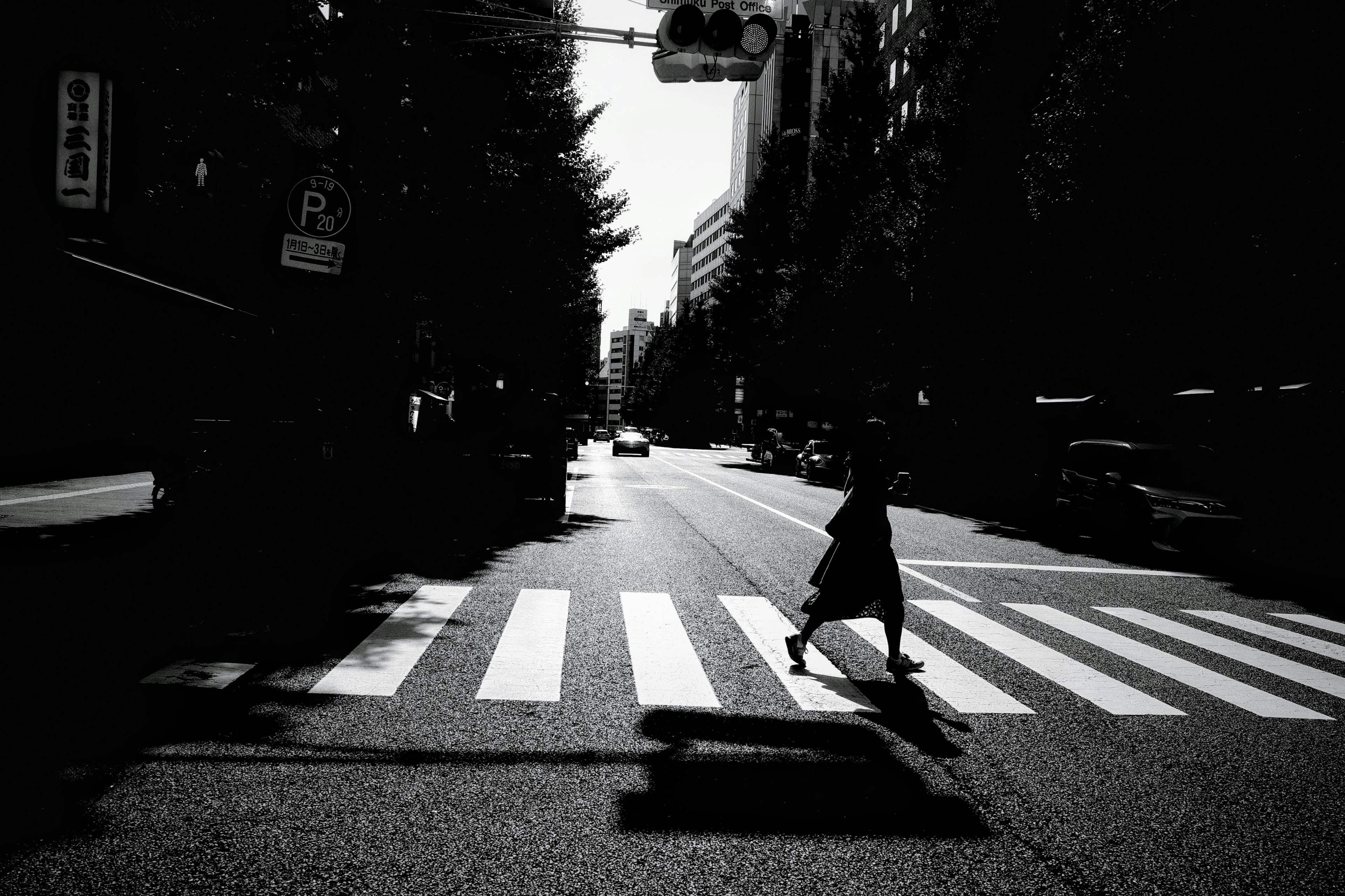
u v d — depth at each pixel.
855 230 34.12
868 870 3.10
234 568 8.45
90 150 9.98
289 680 5.26
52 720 4.45
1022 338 24.56
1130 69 15.92
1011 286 24.16
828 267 38.25
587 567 10.09
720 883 2.97
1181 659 6.66
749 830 3.40
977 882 3.04
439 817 3.43
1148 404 21.50
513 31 12.68
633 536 13.30
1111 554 13.37
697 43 7.59
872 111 38.50
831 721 4.83
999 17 24.58
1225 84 14.55
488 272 17.95
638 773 3.96
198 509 9.27
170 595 7.58
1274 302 16.12
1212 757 4.44
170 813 3.40
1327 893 3.03
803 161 49.78
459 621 6.98
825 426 43.16
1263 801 3.86
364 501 11.61
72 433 16.92
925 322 28.42
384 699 4.93
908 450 32.56
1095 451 14.73
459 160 16.56
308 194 10.05
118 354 14.47
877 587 5.84
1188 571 11.77
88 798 3.52
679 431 82.38
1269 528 12.63
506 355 21.22
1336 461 16.11
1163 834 3.49
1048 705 5.31
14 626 6.36
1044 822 3.58
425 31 14.36
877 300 31.83
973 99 25.20
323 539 9.20
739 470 38.75
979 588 9.67
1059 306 21.77
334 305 11.67
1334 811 3.77
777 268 47.62
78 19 9.97
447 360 21.23
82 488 16.94
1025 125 24.19
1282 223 14.63
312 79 12.89
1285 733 4.89
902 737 4.60
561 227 19.70
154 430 13.06
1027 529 17.30
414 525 13.85
